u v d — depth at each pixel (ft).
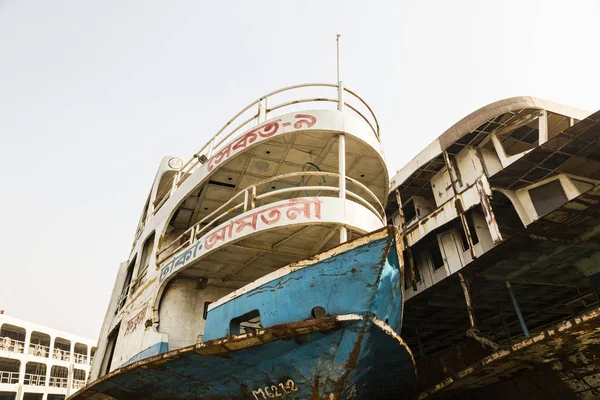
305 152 31.99
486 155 49.83
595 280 34.76
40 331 126.62
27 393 116.26
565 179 37.58
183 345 29.09
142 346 29.32
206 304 31.63
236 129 32.58
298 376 19.48
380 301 18.63
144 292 33.27
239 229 25.79
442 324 48.39
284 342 18.43
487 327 50.42
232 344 18.81
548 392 27.37
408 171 54.80
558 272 37.76
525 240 32.30
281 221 24.56
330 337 18.16
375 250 18.26
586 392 25.39
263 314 20.31
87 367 146.30
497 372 28.27
